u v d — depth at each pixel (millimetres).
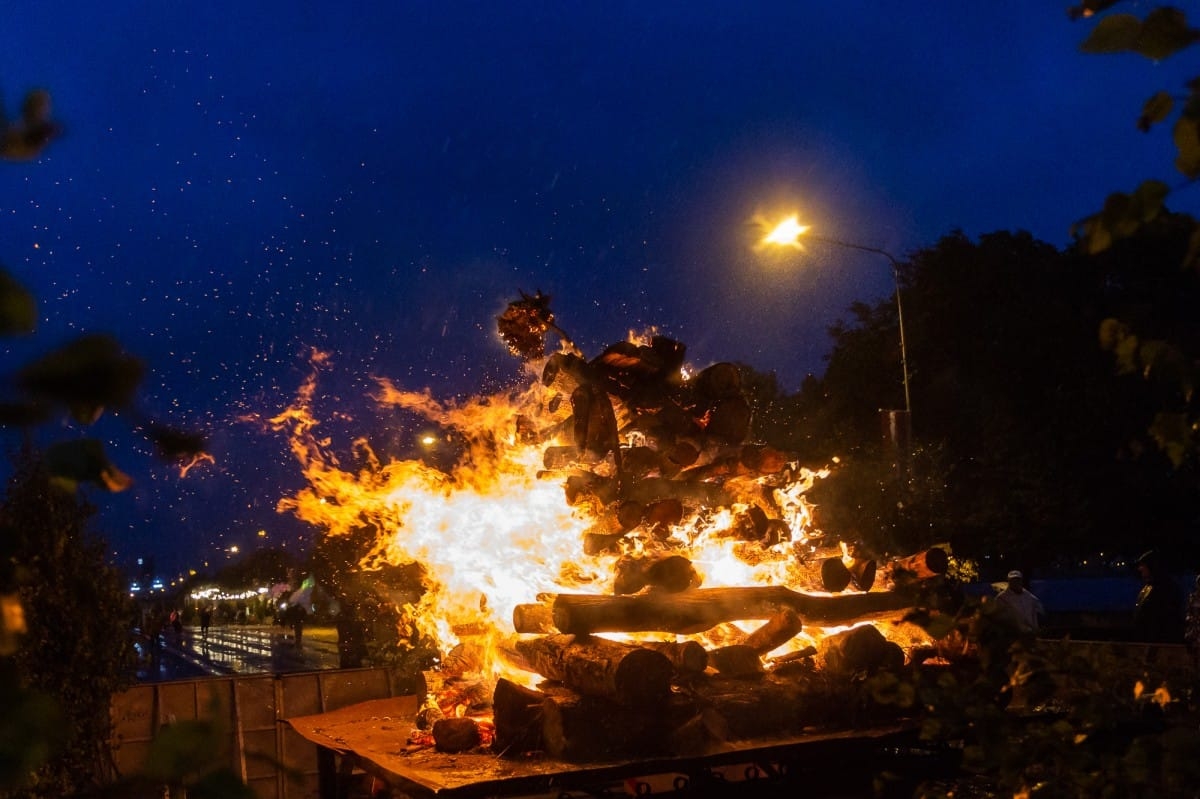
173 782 924
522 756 5992
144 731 8172
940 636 2594
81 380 862
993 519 22781
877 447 22391
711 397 7516
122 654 6355
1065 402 22688
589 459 7363
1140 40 1453
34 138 944
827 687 6535
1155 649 7188
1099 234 1543
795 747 6051
